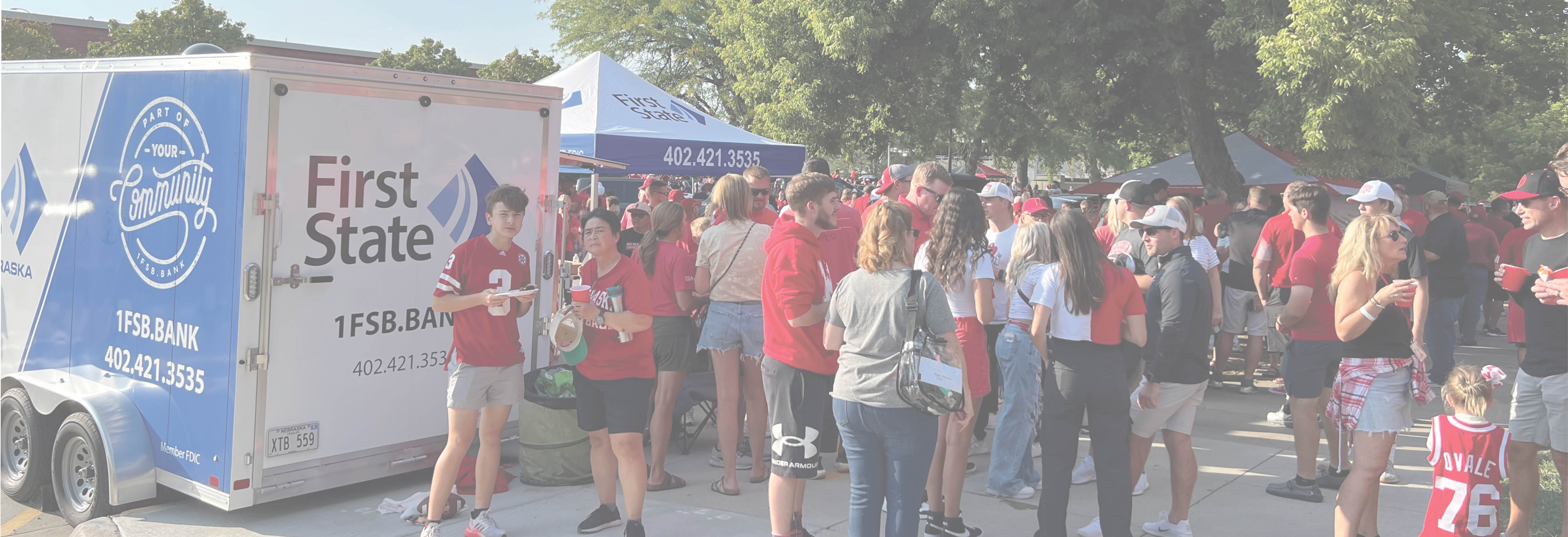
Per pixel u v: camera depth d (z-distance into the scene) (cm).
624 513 521
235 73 462
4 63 590
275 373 484
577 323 452
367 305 515
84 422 516
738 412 607
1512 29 1770
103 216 530
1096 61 1608
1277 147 1808
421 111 525
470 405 457
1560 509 514
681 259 557
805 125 1781
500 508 530
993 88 1808
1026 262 457
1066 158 3775
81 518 523
